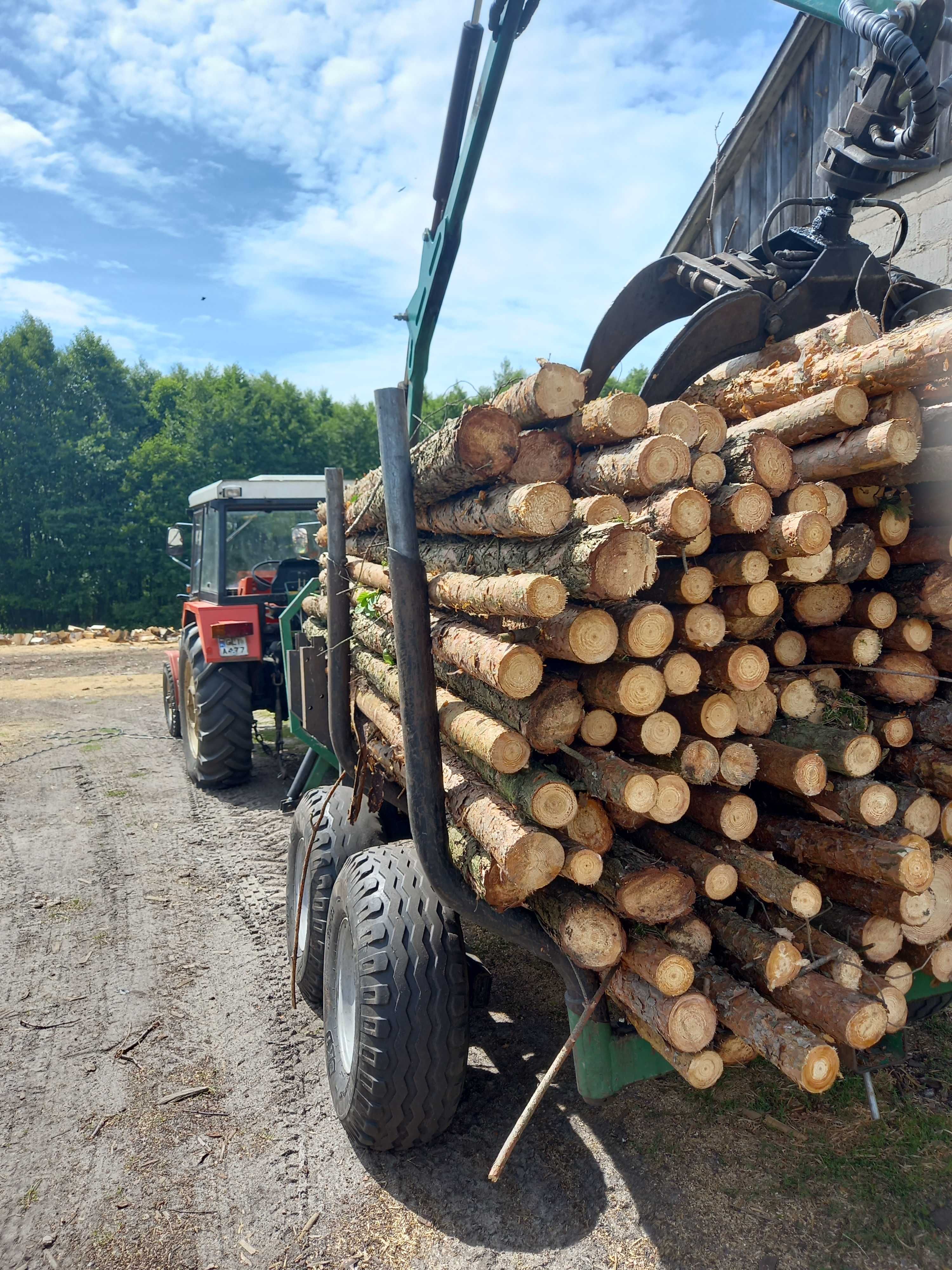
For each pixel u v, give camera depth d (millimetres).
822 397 2037
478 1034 3215
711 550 2148
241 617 6336
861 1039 1802
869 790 2078
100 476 29141
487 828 2025
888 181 3014
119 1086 2961
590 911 2008
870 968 2197
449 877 2168
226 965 3828
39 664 14961
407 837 3385
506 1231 2270
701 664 2166
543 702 1967
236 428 31375
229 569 7004
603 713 2049
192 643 6625
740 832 2117
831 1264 2117
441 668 2498
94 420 30938
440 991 2406
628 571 1783
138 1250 2260
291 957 3695
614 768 1946
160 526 28734
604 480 2031
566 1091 2859
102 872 4965
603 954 1989
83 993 3607
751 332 2906
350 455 33312
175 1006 3490
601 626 1855
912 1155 2492
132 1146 2658
